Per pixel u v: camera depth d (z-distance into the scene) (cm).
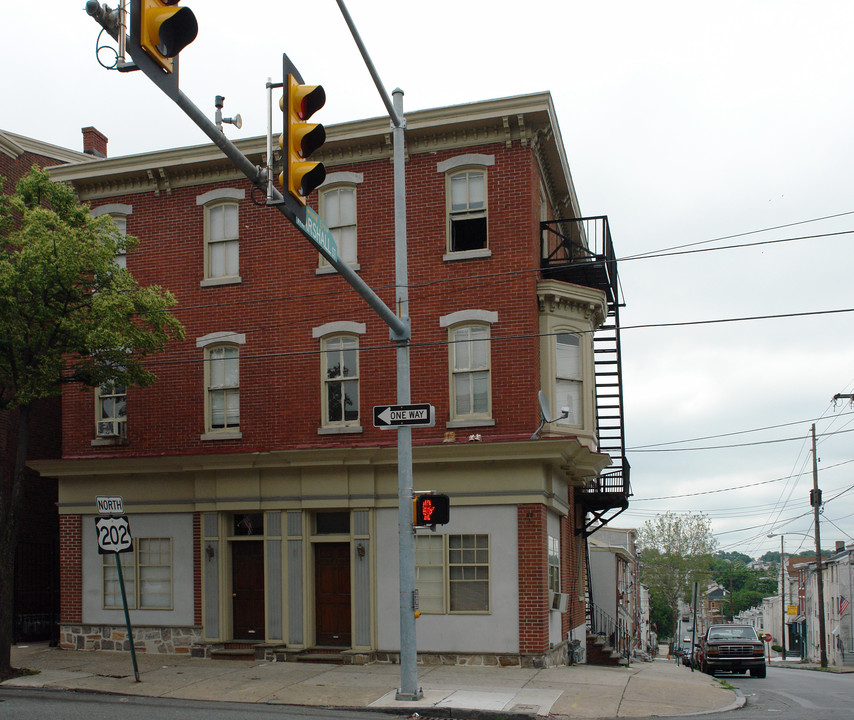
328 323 2025
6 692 1538
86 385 1900
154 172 2170
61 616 2133
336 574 1970
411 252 1983
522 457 1819
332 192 2066
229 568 2028
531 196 1933
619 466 2366
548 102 1906
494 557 1841
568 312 2022
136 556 2094
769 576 14088
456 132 1975
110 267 1798
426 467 1895
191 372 2122
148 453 2122
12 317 1670
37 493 2417
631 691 1547
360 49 1180
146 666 1820
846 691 2077
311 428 2011
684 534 6831
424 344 1770
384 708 1357
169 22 632
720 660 2731
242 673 1712
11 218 1777
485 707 1352
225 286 2117
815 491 4412
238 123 854
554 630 1956
